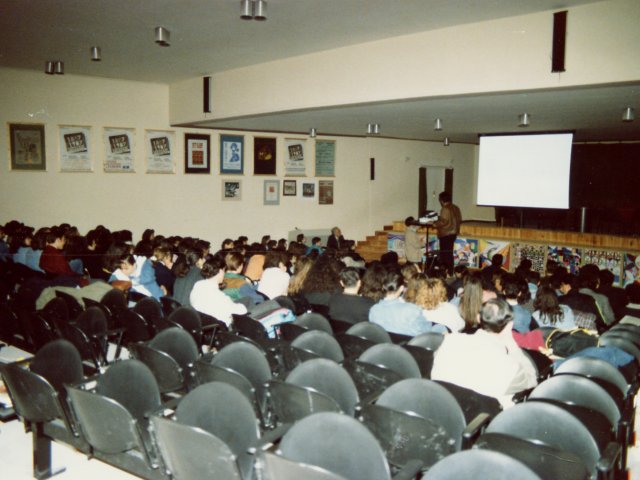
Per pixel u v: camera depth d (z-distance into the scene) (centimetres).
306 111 742
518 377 265
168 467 221
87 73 873
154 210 1005
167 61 759
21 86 850
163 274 598
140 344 317
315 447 194
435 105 701
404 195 1430
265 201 1159
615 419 243
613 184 1348
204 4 496
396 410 221
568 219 1370
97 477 288
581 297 466
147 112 977
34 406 268
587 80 463
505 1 459
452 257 929
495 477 163
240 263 526
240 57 721
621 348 359
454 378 268
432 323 412
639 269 905
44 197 885
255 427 223
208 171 1066
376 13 508
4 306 445
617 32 444
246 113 800
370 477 190
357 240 1338
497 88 520
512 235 1109
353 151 1302
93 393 234
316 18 529
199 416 229
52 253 582
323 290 491
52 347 290
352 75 645
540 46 489
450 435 230
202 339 445
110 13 529
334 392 260
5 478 287
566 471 195
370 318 400
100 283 484
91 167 927
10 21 560
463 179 1583
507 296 415
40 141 874
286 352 328
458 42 546
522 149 1153
